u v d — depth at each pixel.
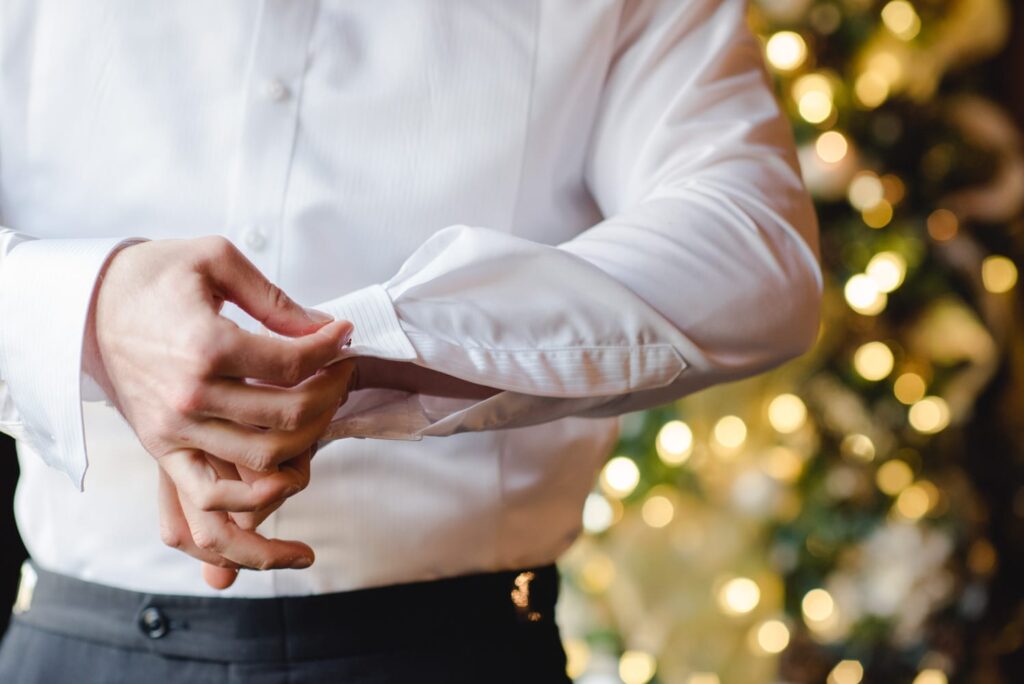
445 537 0.96
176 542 0.84
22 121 0.96
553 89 0.96
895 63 1.94
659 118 0.96
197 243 0.80
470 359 0.84
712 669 1.99
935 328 1.97
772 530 1.98
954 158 2.02
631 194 0.97
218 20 0.94
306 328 0.81
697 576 1.99
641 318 0.86
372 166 0.95
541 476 0.99
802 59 1.88
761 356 0.90
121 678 0.96
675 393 0.90
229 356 0.77
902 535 1.95
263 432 0.79
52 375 0.81
